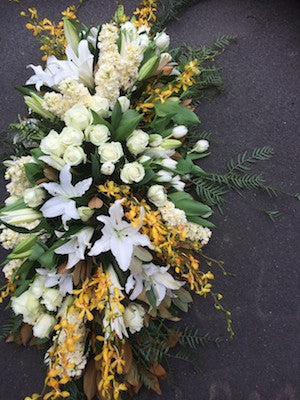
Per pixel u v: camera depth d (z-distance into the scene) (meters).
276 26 1.93
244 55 1.91
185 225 1.45
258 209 1.82
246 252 1.80
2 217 1.32
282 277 1.80
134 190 1.42
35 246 1.32
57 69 1.44
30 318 1.44
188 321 1.78
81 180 1.38
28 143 1.54
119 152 1.31
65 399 1.57
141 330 1.56
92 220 1.36
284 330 1.78
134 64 1.36
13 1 1.91
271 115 1.87
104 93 1.38
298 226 1.81
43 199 1.35
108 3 1.96
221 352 1.77
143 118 1.54
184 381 1.75
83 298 1.23
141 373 1.59
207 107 1.87
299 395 1.75
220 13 1.94
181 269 1.40
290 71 1.90
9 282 1.44
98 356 1.31
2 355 1.78
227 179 1.77
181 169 1.58
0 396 1.76
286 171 1.84
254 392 1.76
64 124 1.46
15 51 1.94
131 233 1.31
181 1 1.87
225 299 1.78
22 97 1.91
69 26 1.49
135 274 1.39
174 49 1.82
